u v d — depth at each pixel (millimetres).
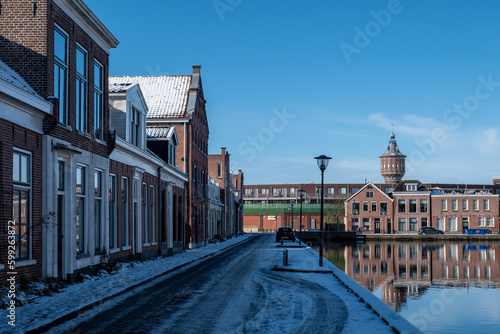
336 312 12055
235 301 13547
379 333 9789
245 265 24828
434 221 89375
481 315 17469
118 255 22156
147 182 27250
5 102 12820
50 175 15156
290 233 57875
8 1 15344
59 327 10156
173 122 39812
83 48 18203
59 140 15859
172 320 10938
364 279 29984
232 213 75875
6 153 12875
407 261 42281
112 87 24203
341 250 56094
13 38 15273
